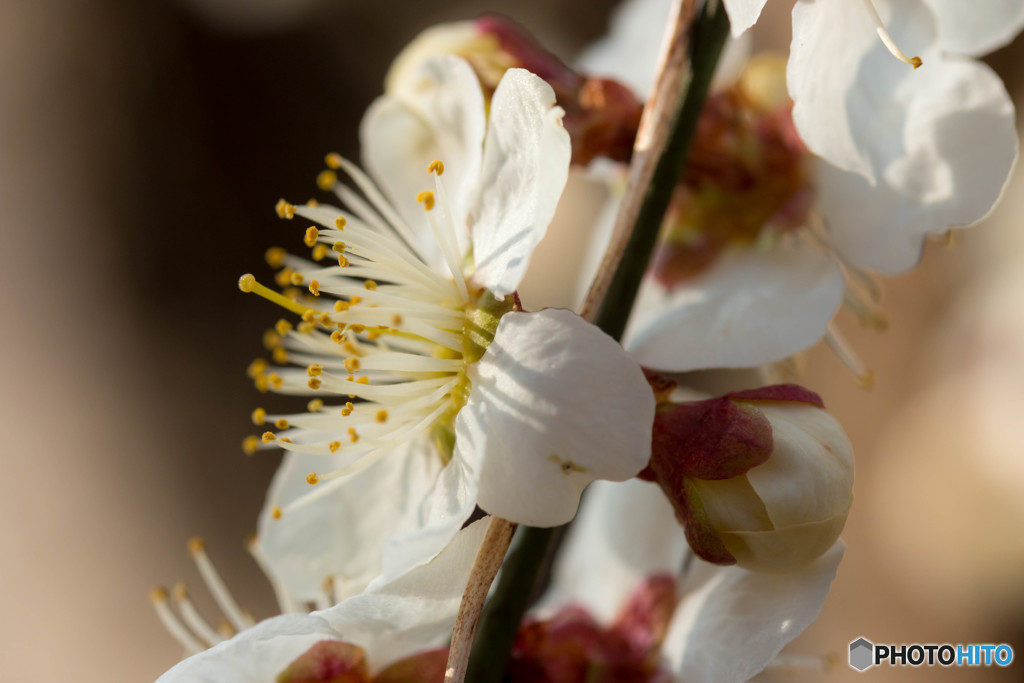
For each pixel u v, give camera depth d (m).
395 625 0.14
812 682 0.29
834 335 0.16
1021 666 0.29
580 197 0.31
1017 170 0.32
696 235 0.16
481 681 0.15
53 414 0.36
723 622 0.15
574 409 0.14
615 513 0.16
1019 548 0.30
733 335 0.15
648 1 0.18
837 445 0.14
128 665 0.33
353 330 0.15
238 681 0.15
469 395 0.15
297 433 0.16
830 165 0.16
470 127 0.15
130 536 0.35
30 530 0.35
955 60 0.15
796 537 0.14
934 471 0.31
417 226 0.16
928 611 0.31
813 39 0.15
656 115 0.15
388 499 0.15
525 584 0.15
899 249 0.15
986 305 0.32
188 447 0.37
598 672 0.16
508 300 0.15
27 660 0.32
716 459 0.14
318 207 0.15
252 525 0.36
